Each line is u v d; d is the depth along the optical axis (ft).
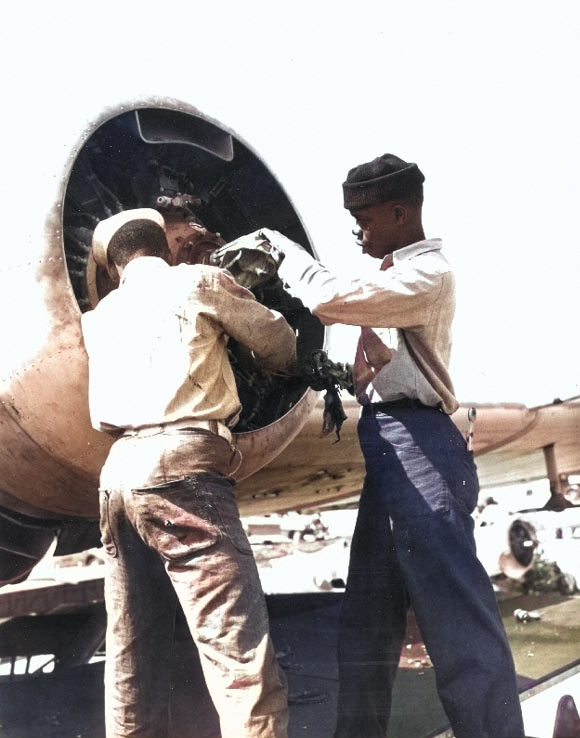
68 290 8.05
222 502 6.94
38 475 8.87
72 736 9.09
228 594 6.73
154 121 9.18
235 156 9.82
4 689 10.93
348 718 8.23
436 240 8.03
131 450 6.93
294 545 25.48
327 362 8.34
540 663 12.28
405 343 7.93
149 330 7.12
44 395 8.11
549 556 20.15
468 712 7.56
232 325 7.39
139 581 7.41
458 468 7.84
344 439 13.12
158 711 7.57
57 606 15.76
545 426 17.61
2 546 9.77
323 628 14.89
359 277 7.55
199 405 7.02
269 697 6.66
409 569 7.73
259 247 8.00
